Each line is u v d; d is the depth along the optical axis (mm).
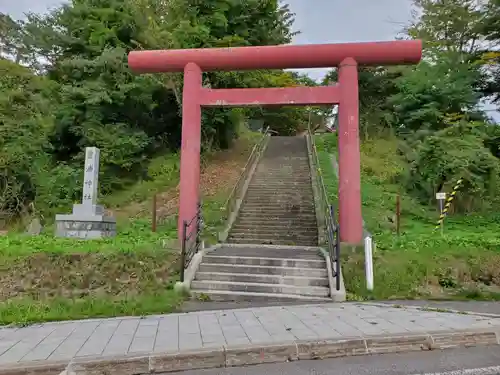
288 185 17047
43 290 7543
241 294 7719
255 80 19984
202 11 20438
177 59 11359
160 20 19766
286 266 8859
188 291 7844
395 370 4109
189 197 10859
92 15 20516
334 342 4637
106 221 12281
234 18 20875
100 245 9859
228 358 4352
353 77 10664
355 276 8375
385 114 24281
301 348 4535
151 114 21953
